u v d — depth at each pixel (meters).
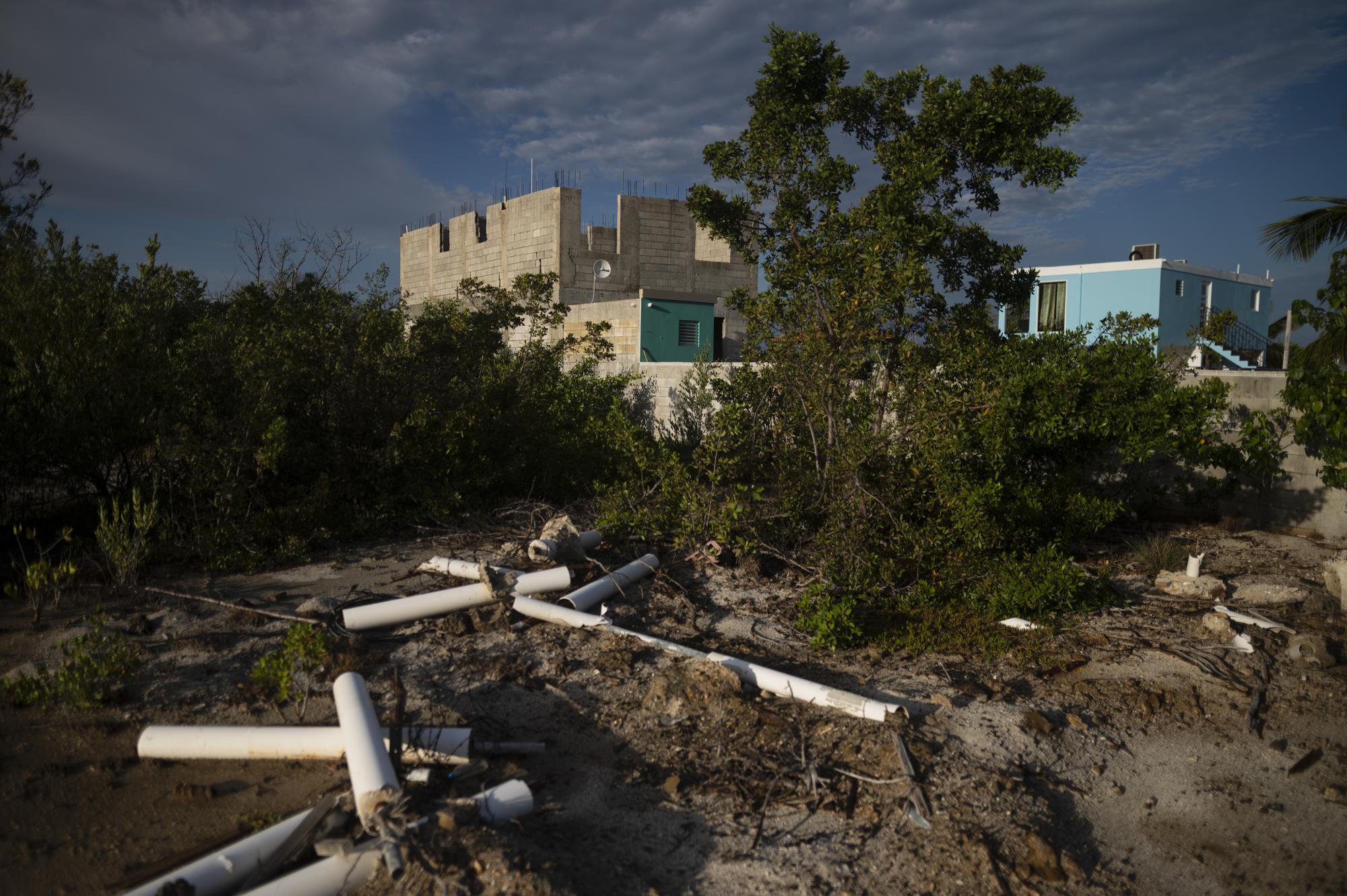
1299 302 8.70
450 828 3.51
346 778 4.33
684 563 8.35
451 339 12.33
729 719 5.06
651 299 22.62
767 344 8.96
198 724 4.90
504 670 5.69
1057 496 8.77
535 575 7.10
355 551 8.89
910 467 7.99
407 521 9.82
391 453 9.70
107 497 8.91
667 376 16.23
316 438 10.04
